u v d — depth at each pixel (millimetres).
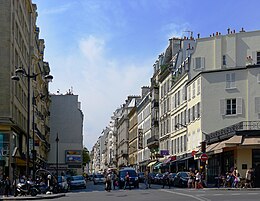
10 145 40375
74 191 44531
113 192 36781
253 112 47781
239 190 35344
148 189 41594
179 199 24797
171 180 49500
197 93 52250
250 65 48375
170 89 69188
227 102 49344
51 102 94125
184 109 59156
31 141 55375
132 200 24922
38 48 68750
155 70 85375
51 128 93938
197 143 51938
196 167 53781
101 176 71188
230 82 49250
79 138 94625
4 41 40844
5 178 36875
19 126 45094
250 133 40750
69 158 92938
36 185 33469
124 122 129250
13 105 42656
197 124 52188
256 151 40875
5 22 41062
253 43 53062
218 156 45875
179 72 63000
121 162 133625
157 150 78812
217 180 42438
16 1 45188
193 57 55875
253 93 47969
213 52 54531
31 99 58750
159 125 79375
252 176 39469
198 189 38188
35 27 64562
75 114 95000
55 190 38062
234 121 48594
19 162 45312
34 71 62969
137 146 104500
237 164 41062
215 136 46594
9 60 40812
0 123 39906
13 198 29047
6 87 40438
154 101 82375
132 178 45062
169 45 77125
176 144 64250
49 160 92438
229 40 53844
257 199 23516
